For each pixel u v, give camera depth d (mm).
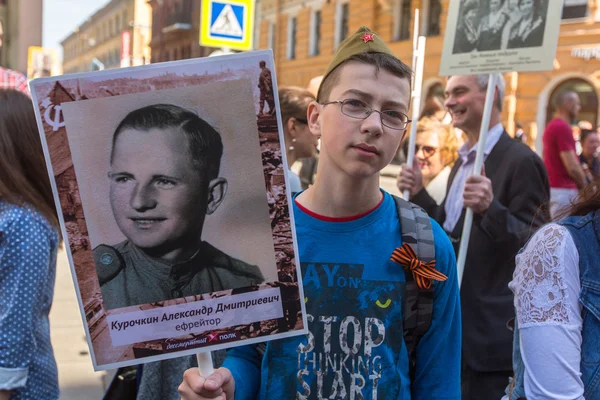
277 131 1367
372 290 1473
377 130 1400
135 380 2459
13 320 1699
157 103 1350
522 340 1425
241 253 1384
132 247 1364
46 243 1793
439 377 1523
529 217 2674
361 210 1515
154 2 34656
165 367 2129
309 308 1479
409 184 3367
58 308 5844
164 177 1360
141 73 1343
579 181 5520
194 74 1349
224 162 1369
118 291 1364
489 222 2635
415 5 17281
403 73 1450
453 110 3068
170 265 1372
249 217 1380
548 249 1410
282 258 1392
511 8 2895
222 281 1384
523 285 1447
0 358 1674
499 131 2928
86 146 1340
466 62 3004
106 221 1357
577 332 1366
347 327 1465
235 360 1558
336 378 1456
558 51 14031
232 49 6988
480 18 2984
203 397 1363
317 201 1531
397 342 1465
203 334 1383
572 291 1379
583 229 1412
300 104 3186
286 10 22422
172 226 1368
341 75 1450
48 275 1836
